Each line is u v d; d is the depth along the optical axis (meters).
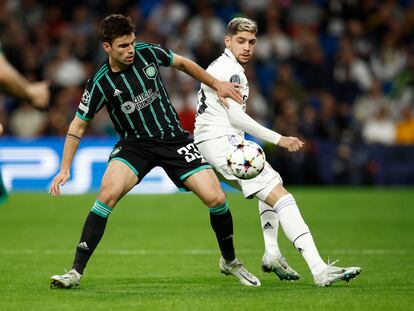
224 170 25.59
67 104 64.38
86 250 24.36
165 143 24.70
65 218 46.44
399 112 71.38
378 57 76.06
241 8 77.38
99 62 70.69
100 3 75.50
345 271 23.94
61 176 24.19
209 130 25.80
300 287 24.67
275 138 24.83
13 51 69.69
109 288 24.64
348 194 57.16
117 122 24.78
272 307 20.84
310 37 73.44
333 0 78.88
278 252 26.06
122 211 49.47
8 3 74.00
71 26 73.81
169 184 58.06
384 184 61.59
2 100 66.56
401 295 22.72
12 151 57.75
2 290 24.20
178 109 63.69
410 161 61.62
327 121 63.34
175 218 46.88
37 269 29.23
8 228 42.44
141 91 24.31
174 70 65.62
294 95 65.31
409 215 48.00
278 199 24.73
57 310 20.72
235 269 25.64
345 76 71.50
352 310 20.50
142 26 74.00
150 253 33.97
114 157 24.69
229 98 25.17
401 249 35.34
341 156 61.09
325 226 43.50
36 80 69.19
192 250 34.91
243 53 25.83
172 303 21.47
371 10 78.75
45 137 61.75
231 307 20.86
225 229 25.16
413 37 78.44
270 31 74.25
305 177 60.50
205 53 68.19
